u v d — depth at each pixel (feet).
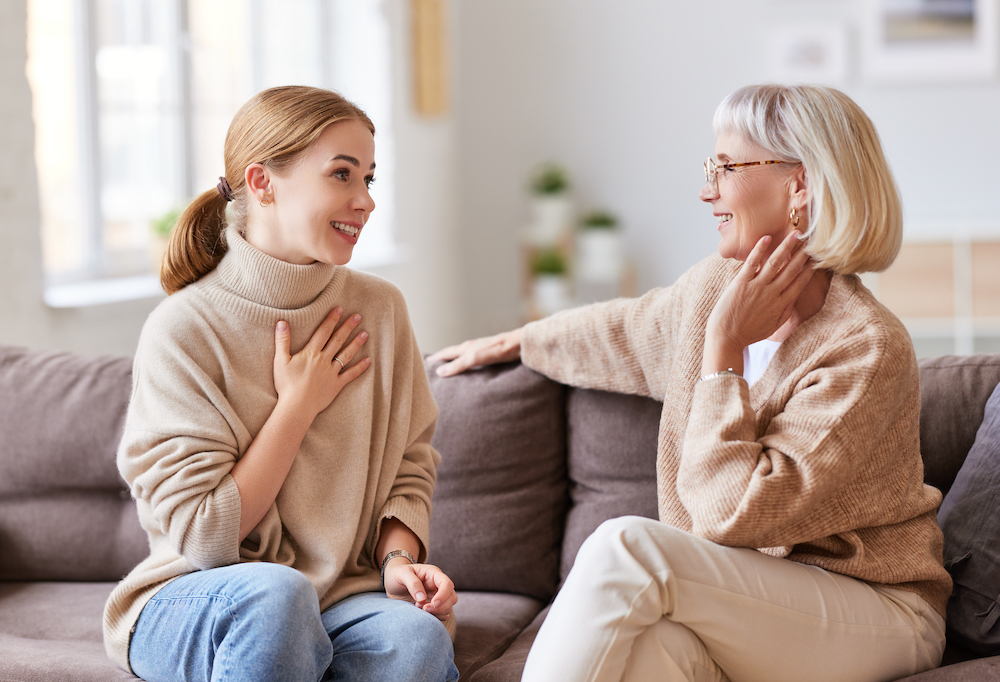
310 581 4.41
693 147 17.84
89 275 11.44
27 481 6.31
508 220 18.93
